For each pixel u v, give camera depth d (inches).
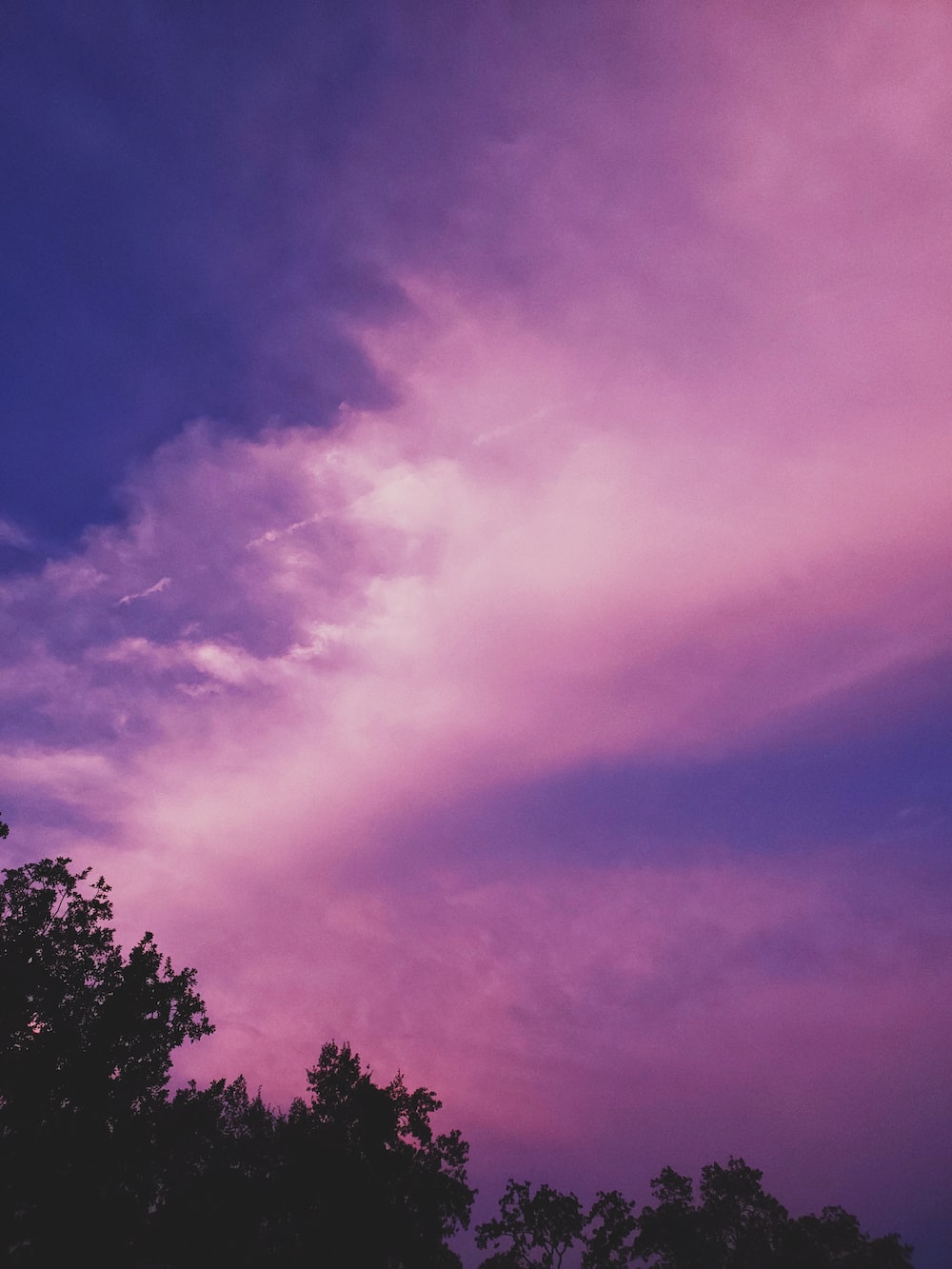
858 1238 2142.0
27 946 1143.6
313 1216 1422.2
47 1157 1047.0
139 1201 1157.7
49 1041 1114.1
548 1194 2295.8
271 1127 1598.2
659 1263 2251.5
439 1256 1606.8
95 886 1237.7
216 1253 1154.7
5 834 1227.2
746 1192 2335.1
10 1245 1006.4
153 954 1252.5
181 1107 1200.2
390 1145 1562.5
